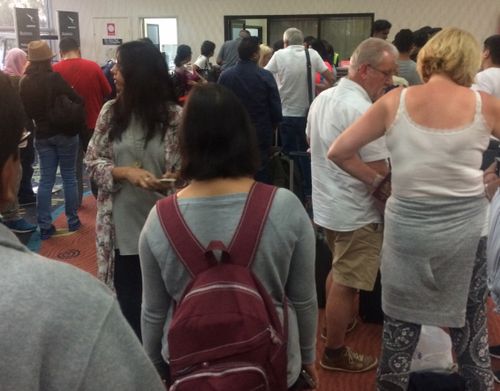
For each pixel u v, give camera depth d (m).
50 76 4.10
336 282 2.39
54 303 0.59
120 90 1.99
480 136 1.65
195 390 1.11
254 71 4.49
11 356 0.56
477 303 1.84
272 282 1.27
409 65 4.12
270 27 11.43
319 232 2.99
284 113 5.32
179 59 7.02
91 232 4.53
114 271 2.11
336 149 1.89
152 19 11.84
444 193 1.68
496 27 10.36
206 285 1.17
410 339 1.88
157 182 1.91
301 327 1.41
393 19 10.77
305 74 5.18
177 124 2.00
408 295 1.80
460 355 1.91
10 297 0.57
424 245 1.72
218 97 1.27
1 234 0.62
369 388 2.45
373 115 1.78
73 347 0.58
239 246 1.22
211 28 11.65
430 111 1.65
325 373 2.56
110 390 0.60
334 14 10.99
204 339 1.13
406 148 1.69
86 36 12.12
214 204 1.24
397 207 1.77
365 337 2.88
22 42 9.24
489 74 3.21
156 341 1.38
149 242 1.27
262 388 1.14
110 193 2.04
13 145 0.69
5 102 0.67
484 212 1.74
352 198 2.22
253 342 1.13
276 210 1.25
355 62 2.22
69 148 4.34
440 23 10.57
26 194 5.32
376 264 2.29
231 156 1.26
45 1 11.93
